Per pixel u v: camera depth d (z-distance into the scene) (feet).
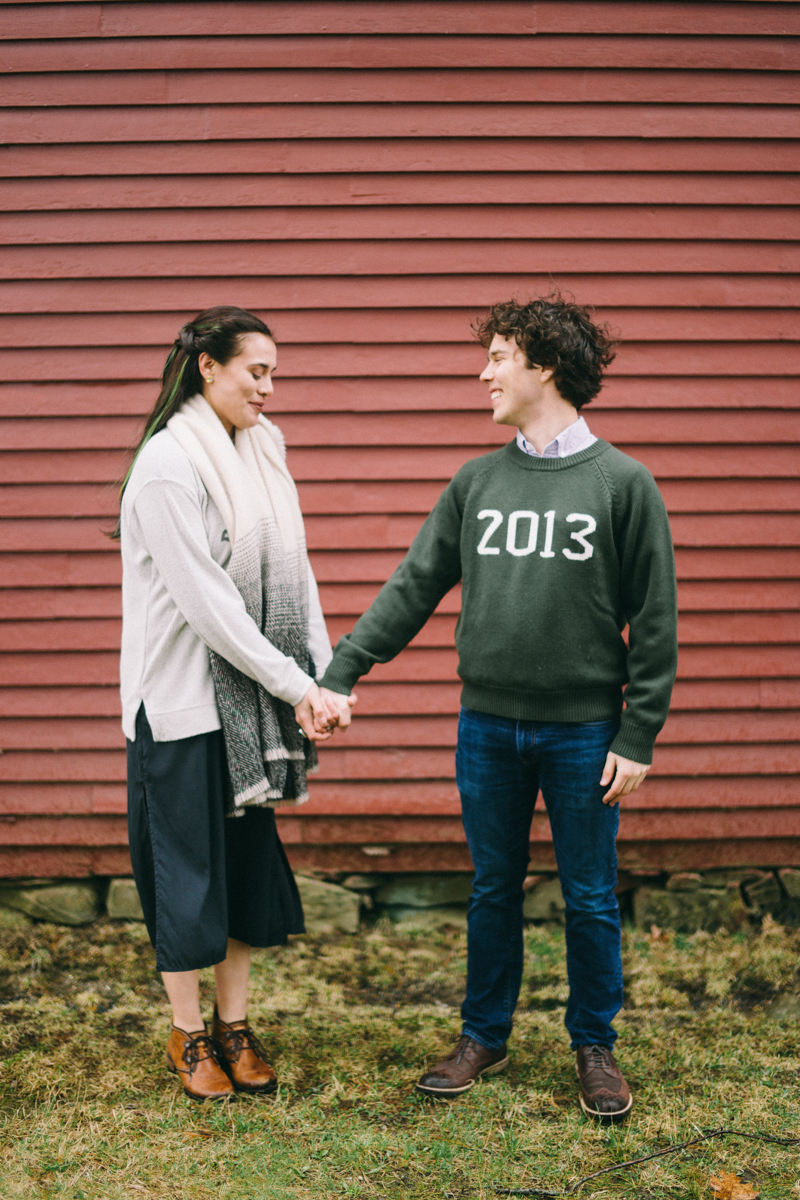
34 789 10.40
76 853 10.54
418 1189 6.14
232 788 6.77
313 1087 7.33
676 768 10.39
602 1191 6.11
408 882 10.73
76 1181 6.09
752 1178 6.25
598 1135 6.67
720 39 9.83
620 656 6.79
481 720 7.01
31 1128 6.71
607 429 10.21
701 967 9.58
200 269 10.01
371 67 9.77
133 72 9.82
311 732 6.89
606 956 6.89
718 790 10.42
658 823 10.48
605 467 6.59
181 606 6.53
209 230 9.97
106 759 10.37
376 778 10.35
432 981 9.40
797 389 10.20
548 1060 7.76
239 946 7.38
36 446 10.14
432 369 10.11
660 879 10.75
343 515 10.24
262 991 9.06
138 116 9.86
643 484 6.52
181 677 6.73
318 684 7.20
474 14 9.74
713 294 10.10
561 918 10.59
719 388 10.19
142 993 9.01
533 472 6.73
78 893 10.48
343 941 10.28
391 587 7.41
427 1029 8.36
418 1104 7.09
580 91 9.84
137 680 6.83
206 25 9.73
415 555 7.38
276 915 7.38
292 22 9.72
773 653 10.37
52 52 9.79
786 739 10.38
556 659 6.55
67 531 10.23
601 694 6.73
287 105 9.84
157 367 10.09
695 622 10.34
